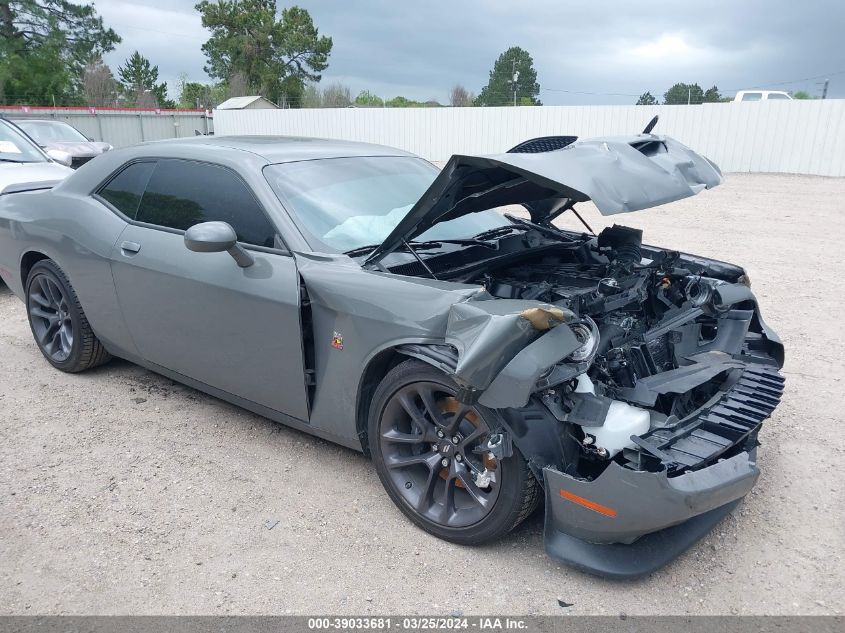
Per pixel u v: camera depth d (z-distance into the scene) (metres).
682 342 3.34
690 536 2.72
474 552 2.84
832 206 12.44
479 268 3.28
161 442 3.79
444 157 23.23
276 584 2.67
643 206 2.79
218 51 70.56
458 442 2.78
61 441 3.80
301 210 3.38
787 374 4.62
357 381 3.00
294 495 3.28
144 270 3.76
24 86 52.16
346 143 4.30
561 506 2.53
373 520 3.07
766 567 2.74
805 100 17.39
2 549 2.88
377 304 2.85
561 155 2.89
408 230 3.05
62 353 4.66
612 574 2.54
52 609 2.54
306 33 69.44
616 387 2.76
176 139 4.23
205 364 3.67
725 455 2.89
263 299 3.20
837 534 2.94
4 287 7.12
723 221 11.01
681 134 19.31
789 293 6.58
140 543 2.92
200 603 2.57
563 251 3.77
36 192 4.73
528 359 2.39
